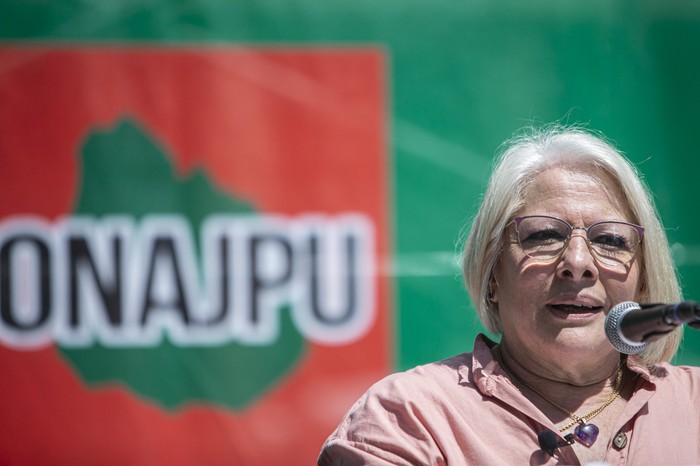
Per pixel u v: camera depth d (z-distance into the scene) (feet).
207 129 31.22
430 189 31.60
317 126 31.48
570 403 15.02
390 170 31.53
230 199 31.30
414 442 14.07
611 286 14.58
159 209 31.14
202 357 31.14
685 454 14.32
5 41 30.55
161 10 31.12
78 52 30.86
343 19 31.55
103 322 30.91
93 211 30.94
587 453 14.30
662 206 31.96
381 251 31.55
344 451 14.30
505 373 14.80
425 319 31.58
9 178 30.68
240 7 31.32
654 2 32.04
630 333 12.39
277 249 31.37
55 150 30.81
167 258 31.14
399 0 31.58
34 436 30.58
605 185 15.06
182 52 31.19
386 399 14.57
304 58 31.37
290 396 31.27
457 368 15.20
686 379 15.44
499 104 31.73
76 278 30.89
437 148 31.60
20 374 30.66
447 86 31.65
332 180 31.48
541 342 14.56
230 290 31.27
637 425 14.48
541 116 31.76
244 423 31.14
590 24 31.96
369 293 31.55
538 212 14.90
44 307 30.78
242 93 31.32
